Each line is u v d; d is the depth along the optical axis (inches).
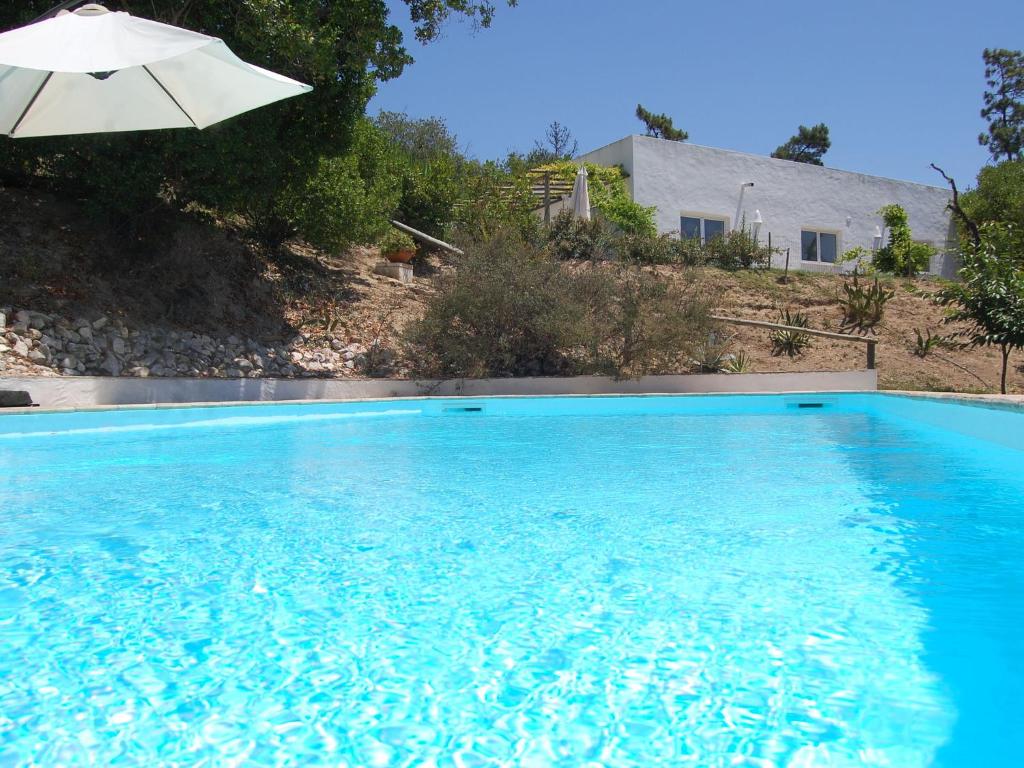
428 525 148.0
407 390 444.8
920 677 76.2
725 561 120.3
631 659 81.5
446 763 61.1
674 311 481.4
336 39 404.8
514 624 92.7
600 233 683.4
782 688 73.9
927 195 960.9
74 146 371.6
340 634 89.7
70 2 221.1
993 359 590.2
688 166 810.8
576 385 472.4
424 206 627.8
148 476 207.9
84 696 73.6
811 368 555.5
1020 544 129.7
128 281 417.4
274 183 427.8
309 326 480.7
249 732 66.5
